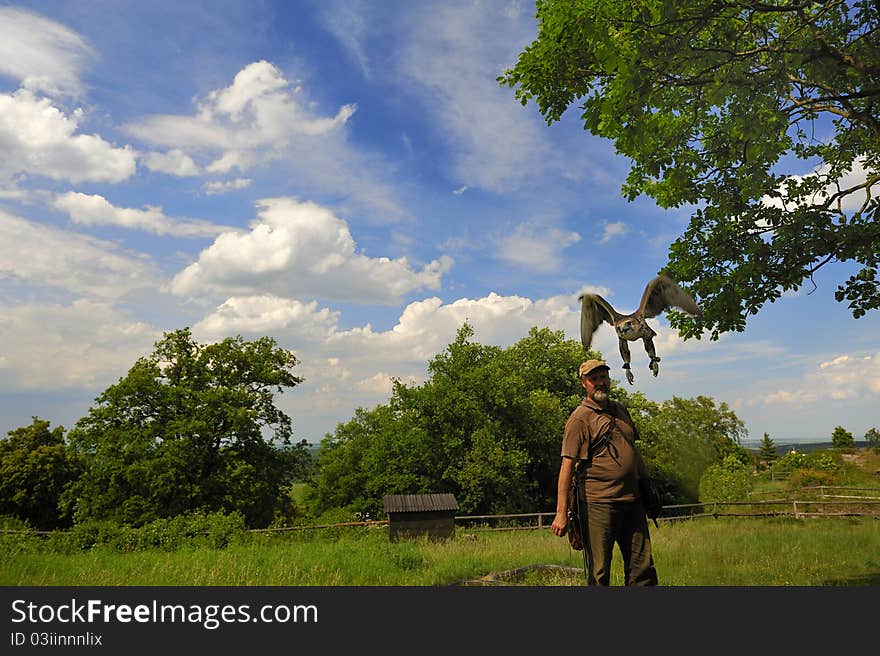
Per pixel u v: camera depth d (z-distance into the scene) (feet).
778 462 157.17
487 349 168.76
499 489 130.00
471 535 77.25
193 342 150.51
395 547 52.08
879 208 35.40
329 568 38.78
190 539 68.90
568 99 38.34
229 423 141.38
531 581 32.86
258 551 52.11
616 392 162.50
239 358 149.59
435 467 140.36
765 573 34.81
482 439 133.08
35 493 168.25
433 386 144.87
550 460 150.20
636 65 30.09
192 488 129.29
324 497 191.31
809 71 32.42
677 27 30.71
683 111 36.68
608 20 31.86
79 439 134.10
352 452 185.47
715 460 127.44
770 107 32.58
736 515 87.10
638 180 41.88
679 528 71.77
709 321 37.60
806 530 60.95
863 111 34.45
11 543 65.05
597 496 17.72
